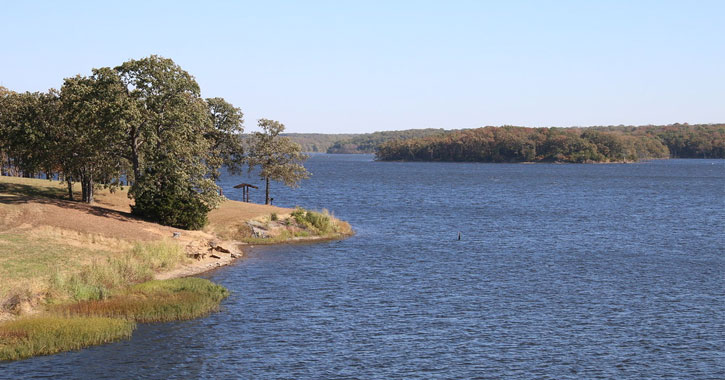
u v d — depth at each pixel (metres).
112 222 57.66
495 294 42.94
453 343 32.62
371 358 30.39
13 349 29.61
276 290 43.56
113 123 58.81
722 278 48.19
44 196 69.81
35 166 66.81
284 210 76.56
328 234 70.19
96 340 31.81
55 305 36.75
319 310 38.53
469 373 28.66
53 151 63.94
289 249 61.06
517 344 32.50
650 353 31.25
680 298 41.84
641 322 36.34
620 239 70.50
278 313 37.78
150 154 62.34
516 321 36.53
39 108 65.75
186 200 64.12
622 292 43.53
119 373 28.06
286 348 31.66
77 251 47.81
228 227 66.00
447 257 57.53
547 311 38.66
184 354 30.61
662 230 78.88
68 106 63.59
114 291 40.34
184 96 66.50
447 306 39.72
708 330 34.84
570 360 30.30
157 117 61.88
